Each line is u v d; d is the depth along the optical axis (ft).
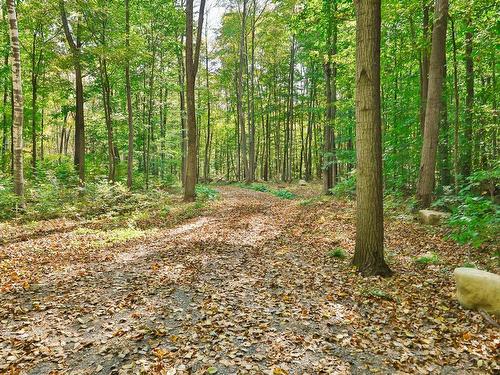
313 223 41.45
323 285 21.77
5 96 75.61
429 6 44.83
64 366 13.78
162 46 87.04
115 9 69.62
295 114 135.03
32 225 40.45
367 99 22.33
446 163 47.55
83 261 27.45
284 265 26.17
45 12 54.65
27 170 71.36
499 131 49.29
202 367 13.76
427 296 19.56
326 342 15.43
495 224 24.50
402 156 53.72
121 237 35.76
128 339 15.71
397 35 55.42
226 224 42.75
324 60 59.67
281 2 81.51
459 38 49.37
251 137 112.98
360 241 23.58
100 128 92.48
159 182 87.86
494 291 17.07
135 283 22.65
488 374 13.12
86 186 61.11
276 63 125.90
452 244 28.07
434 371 13.42
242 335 16.03
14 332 16.15
